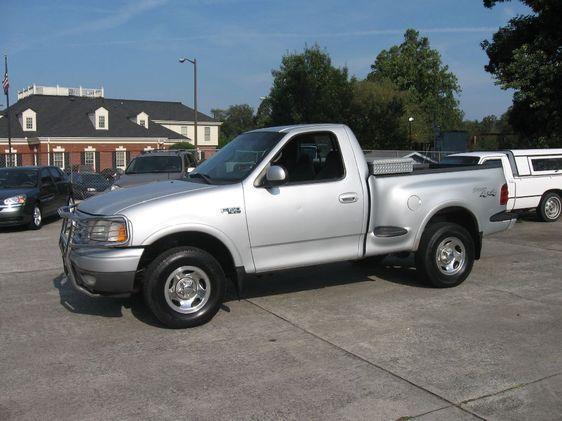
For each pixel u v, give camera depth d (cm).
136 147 5156
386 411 403
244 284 753
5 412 406
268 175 595
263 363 490
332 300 676
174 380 458
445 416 396
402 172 698
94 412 405
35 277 824
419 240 705
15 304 679
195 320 578
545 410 403
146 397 428
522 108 2133
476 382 448
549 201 1359
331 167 660
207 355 510
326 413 401
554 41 1903
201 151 2589
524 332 560
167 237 578
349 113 4172
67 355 513
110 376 466
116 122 5181
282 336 555
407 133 4447
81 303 677
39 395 433
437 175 722
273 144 632
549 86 1883
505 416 395
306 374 466
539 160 1355
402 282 756
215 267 586
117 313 635
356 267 841
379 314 621
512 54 2038
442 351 512
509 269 835
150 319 612
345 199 647
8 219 1315
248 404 416
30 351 524
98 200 620
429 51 7244
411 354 505
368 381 451
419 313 623
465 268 730
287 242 623
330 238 647
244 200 599
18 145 4803
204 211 580
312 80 4197
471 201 732
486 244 1048
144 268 590
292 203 620
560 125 1945
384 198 677
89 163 4956
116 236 555
